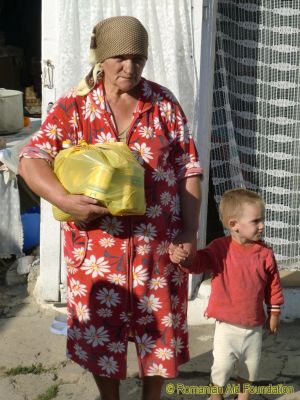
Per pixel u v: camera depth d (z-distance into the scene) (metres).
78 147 3.20
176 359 3.42
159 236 3.33
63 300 5.22
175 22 4.59
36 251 6.09
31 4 11.97
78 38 4.73
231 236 3.81
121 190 3.09
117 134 3.31
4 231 5.92
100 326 3.36
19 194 6.34
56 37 4.88
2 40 11.59
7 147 5.97
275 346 4.76
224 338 3.76
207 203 5.30
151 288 3.33
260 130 5.18
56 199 3.14
